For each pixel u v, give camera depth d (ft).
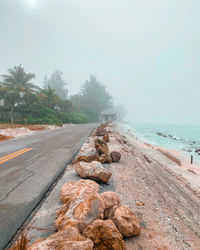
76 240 5.85
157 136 140.05
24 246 6.91
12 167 18.86
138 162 27.12
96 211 7.77
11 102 97.14
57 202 11.16
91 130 75.05
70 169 18.57
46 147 31.50
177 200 15.37
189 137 146.20
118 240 6.42
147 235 8.27
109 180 16.12
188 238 8.70
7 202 10.94
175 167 39.70
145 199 13.05
